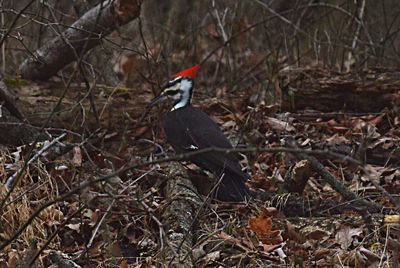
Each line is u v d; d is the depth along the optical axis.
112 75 15.55
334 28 18.97
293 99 14.56
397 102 14.17
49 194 10.60
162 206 10.62
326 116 14.29
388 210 10.51
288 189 11.12
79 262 9.73
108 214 9.63
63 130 12.09
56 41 13.98
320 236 10.05
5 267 9.38
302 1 18.97
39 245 9.80
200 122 12.32
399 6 19.12
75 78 14.46
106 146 13.30
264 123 13.80
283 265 9.46
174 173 11.57
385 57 17.03
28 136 12.42
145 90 14.43
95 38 12.88
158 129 13.75
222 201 11.09
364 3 17.30
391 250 9.57
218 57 18.34
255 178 11.98
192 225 9.58
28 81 14.18
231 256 9.67
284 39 17.14
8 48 15.04
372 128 13.20
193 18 19.44
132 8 13.51
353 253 9.52
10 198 10.05
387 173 12.16
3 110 12.55
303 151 7.24
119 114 13.64
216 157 11.41
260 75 17.73
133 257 9.94
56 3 16.36
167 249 9.51
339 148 12.71
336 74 14.65
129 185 10.65
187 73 13.07
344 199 11.11
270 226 10.12
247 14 19.20
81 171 10.84
